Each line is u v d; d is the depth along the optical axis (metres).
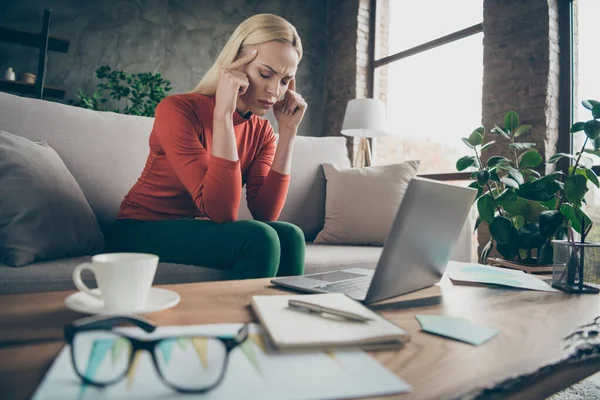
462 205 0.83
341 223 2.00
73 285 1.02
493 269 1.11
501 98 3.62
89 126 1.58
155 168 1.33
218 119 1.16
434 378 0.42
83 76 4.50
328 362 0.44
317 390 0.38
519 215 2.19
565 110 3.36
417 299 0.78
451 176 4.12
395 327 0.53
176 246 1.16
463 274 1.02
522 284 0.92
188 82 5.05
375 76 5.41
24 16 4.26
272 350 0.47
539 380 0.46
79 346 0.45
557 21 3.39
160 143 1.29
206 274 1.14
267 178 1.50
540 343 0.54
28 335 0.51
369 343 0.49
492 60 3.70
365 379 0.40
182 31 5.02
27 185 1.10
